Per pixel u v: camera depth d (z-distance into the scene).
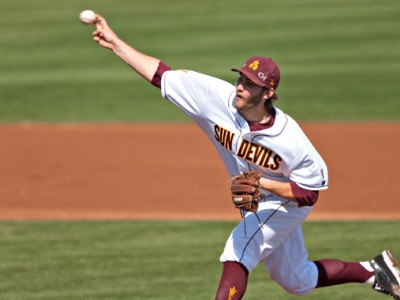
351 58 66.44
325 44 73.31
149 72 16.61
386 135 42.81
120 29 84.06
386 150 39.72
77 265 22.66
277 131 15.00
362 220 28.33
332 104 50.62
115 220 28.59
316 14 93.88
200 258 23.36
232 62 64.38
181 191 33.19
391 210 29.84
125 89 57.12
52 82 59.59
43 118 48.38
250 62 14.84
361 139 42.06
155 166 37.56
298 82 57.66
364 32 79.50
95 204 31.14
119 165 37.69
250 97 14.84
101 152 40.25
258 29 83.00
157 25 86.94
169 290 20.05
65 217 29.09
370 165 37.06
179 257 23.52
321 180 15.24
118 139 43.16
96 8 104.38
